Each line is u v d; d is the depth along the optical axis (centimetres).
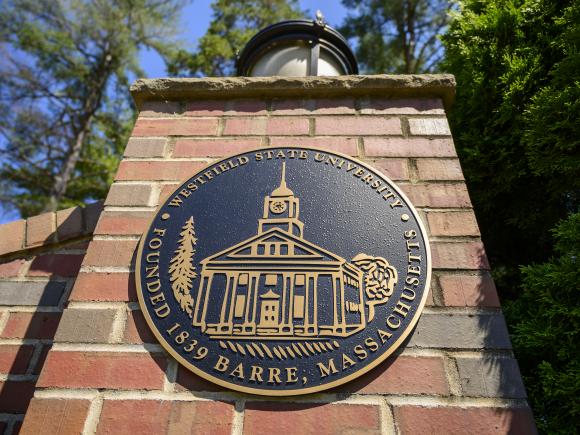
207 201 137
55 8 1192
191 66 1104
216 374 106
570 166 210
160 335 112
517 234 283
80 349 111
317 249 124
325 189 137
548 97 214
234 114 161
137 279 121
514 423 98
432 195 136
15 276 160
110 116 1226
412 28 1017
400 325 111
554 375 166
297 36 215
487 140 259
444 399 101
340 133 153
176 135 156
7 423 135
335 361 107
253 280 120
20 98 1197
